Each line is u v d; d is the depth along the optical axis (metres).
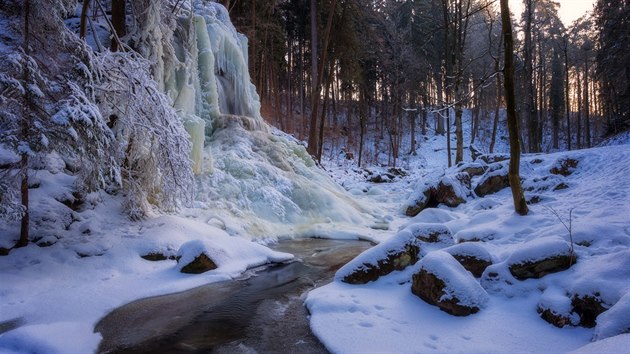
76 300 5.57
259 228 10.41
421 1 35.00
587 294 4.40
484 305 5.05
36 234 6.89
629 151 12.41
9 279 5.87
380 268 6.30
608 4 28.67
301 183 12.86
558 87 43.41
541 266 5.33
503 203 11.11
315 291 6.03
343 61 26.73
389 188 20.41
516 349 4.06
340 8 24.12
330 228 11.27
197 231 8.44
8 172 6.41
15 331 4.37
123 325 5.02
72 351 4.20
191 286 6.53
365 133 39.62
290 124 32.44
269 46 29.05
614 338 3.08
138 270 6.92
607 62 26.56
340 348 4.21
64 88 6.73
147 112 8.03
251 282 6.90
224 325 5.04
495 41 31.78
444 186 13.06
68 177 8.30
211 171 11.34
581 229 6.24
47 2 6.77
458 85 18.81
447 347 4.18
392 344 4.27
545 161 14.34
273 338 4.64
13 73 6.20
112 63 7.66
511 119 8.02
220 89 15.18
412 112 38.00
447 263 5.34
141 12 9.78
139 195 8.38
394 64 34.19
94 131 6.60
